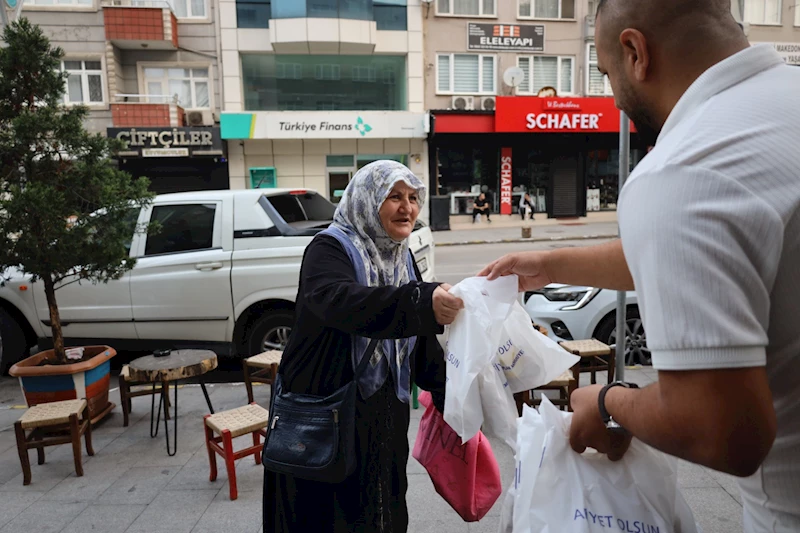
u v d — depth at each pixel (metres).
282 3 18.12
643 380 4.76
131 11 17.41
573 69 20.44
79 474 3.45
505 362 1.64
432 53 19.77
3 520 2.95
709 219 0.78
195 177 19.12
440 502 3.00
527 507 1.25
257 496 3.14
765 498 0.97
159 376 3.55
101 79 18.02
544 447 1.25
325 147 19.67
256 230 5.32
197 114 18.72
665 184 0.83
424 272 5.85
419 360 2.05
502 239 17.31
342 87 19.56
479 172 21.31
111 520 2.93
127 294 5.40
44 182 4.17
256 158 19.34
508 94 20.16
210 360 3.76
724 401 0.75
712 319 0.75
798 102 0.86
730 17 0.96
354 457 1.76
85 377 4.14
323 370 1.79
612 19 1.01
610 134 21.11
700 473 3.15
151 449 3.83
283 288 5.20
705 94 0.90
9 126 4.13
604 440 1.17
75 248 4.08
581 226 20.03
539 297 5.37
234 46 18.61
